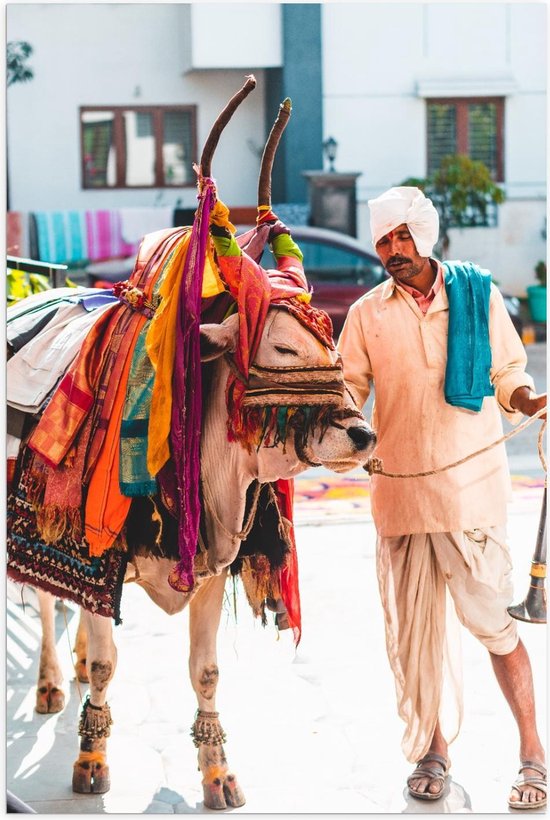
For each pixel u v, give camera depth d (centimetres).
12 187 1700
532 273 1759
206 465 362
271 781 405
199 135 1739
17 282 640
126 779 409
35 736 447
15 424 394
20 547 388
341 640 538
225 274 343
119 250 1546
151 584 381
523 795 382
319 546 686
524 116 1744
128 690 487
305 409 338
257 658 522
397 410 394
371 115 1719
